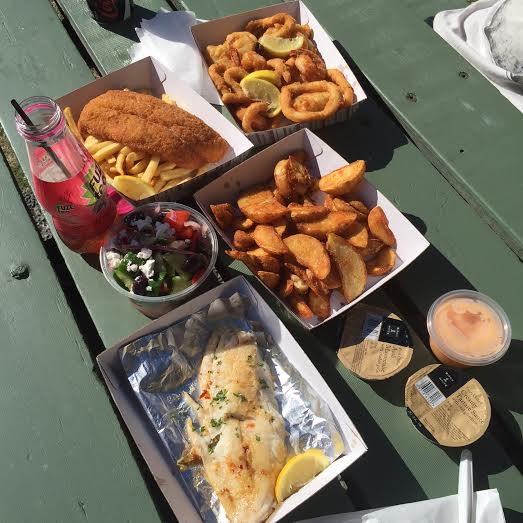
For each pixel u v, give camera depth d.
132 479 0.54
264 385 0.54
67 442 0.56
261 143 0.74
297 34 0.79
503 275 0.63
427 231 0.66
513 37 0.88
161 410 0.54
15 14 0.89
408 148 0.72
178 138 0.65
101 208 0.59
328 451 0.51
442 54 0.80
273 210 0.62
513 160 0.71
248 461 0.50
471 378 0.55
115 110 0.67
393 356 0.57
